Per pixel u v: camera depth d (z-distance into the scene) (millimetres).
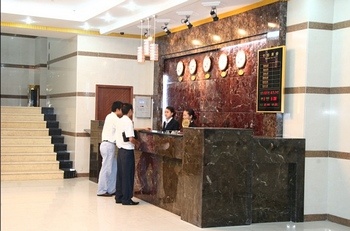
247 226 5996
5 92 14453
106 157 8062
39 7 9156
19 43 14656
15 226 5617
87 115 10734
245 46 7805
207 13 8242
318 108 6414
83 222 5934
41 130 11484
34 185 9180
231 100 8203
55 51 12344
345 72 6230
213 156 5824
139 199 7875
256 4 7254
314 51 6355
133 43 11164
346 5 6250
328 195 6508
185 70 9852
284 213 6434
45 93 13844
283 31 6723
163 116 10836
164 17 8641
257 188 6254
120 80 11023
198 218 5848
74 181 9906
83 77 10664
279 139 6223
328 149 6496
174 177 6703
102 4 8688
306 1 6336
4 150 10555
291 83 6582
